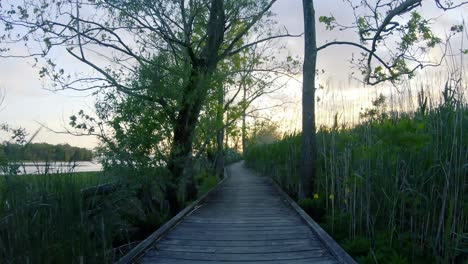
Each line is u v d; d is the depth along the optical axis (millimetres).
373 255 5047
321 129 9859
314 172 9922
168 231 6473
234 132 16125
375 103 8070
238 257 5055
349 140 7285
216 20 10734
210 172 18734
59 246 4121
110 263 4973
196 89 9422
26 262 3758
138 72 9031
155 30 9516
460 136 5105
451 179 5051
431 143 5500
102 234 4867
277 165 15086
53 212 4230
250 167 29906
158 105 9258
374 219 6199
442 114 5535
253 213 8477
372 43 9922
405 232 5781
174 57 10188
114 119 8438
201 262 4840
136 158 8344
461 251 4820
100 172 7492
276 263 4785
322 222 8195
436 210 5410
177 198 10242
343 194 7488
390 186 6020
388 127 5594
